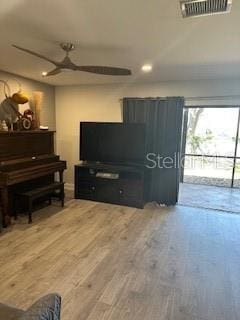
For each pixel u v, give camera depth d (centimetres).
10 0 162
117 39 234
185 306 193
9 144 371
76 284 217
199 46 250
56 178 521
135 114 455
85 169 454
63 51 272
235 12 174
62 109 523
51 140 458
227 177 584
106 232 323
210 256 269
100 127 452
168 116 431
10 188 360
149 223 357
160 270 241
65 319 178
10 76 397
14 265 244
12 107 405
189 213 401
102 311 186
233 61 303
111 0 162
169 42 239
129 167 439
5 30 215
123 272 237
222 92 414
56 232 320
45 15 185
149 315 183
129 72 261
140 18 188
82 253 269
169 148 436
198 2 157
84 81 458
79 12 179
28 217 364
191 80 427
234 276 233
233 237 316
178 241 302
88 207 420
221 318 182
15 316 132
